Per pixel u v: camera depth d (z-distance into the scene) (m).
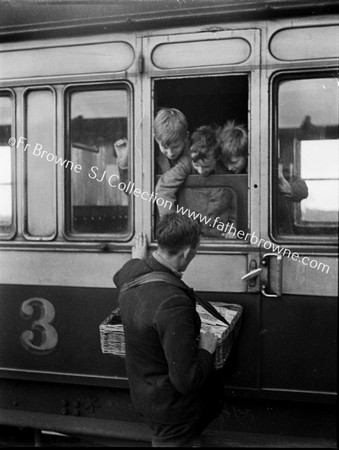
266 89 2.53
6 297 2.93
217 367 2.09
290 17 2.50
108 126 2.79
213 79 2.65
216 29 2.59
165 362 1.90
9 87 2.89
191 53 2.63
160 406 1.89
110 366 2.79
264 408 2.61
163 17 2.62
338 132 2.51
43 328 2.88
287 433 2.58
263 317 2.57
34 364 2.90
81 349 2.83
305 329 2.52
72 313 2.83
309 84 2.52
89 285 2.80
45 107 2.86
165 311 1.80
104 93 2.79
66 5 2.73
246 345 2.59
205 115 2.88
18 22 2.82
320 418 2.54
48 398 2.92
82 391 2.86
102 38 2.75
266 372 2.57
